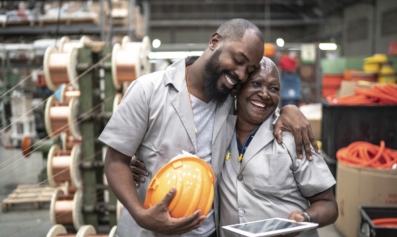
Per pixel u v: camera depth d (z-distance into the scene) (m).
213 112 1.52
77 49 2.89
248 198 1.49
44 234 3.12
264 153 1.49
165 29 19.23
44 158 4.65
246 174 1.50
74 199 2.94
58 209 2.94
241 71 1.33
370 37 13.89
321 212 1.36
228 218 1.55
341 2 16.25
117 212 2.96
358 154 3.23
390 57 8.86
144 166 1.52
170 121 1.41
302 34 19.62
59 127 2.94
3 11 5.81
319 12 18.64
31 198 3.85
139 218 1.25
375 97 3.48
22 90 7.22
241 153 1.56
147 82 1.43
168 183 1.29
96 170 3.10
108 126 1.41
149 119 1.43
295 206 1.48
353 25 15.48
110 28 6.47
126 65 2.92
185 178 1.29
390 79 7.86
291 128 1.46
